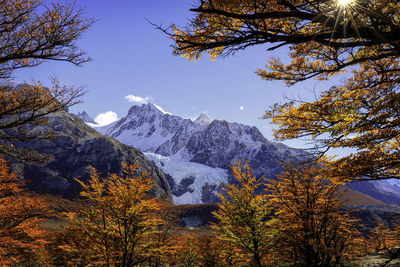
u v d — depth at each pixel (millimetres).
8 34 6914
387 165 6164
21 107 7824
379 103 5570
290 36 4266
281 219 11609
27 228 12195
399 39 4035
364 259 9875
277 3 4020
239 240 12625
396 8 4215
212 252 13891
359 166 6434
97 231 8969
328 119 6371
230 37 4520
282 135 6969
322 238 10430
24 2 6840
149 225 9500
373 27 3934
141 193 9992
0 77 7414
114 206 9172
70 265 8914
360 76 7168
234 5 4258
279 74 6688
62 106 8570
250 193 12828
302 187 11258
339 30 4074
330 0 3742
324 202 10805
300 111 6559
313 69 6410
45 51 7430
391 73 6910
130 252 9000
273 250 11773
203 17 4480
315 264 9930
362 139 5867
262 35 4391
